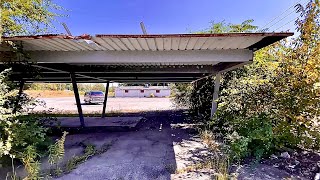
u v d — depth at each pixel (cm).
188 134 702
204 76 938
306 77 441
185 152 502
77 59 493
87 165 427
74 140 636
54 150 405
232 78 791
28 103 460
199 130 724
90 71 759
